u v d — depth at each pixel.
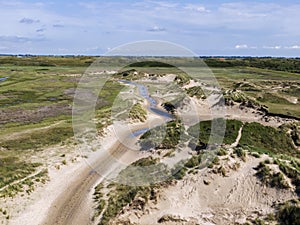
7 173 30.53
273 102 62.09
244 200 22.94
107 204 24.03
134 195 23.98
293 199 21.98
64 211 24.11
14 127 49.69
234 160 26.23
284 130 42.31
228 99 52.72
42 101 75.12
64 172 30.95
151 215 22.11
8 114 60.53
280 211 21.20
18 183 27.95
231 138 38.03
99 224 21.78
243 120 45.38
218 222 21.20
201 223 21.11
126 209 22.86
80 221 22.80
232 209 22.33
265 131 41.75
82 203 25.05
